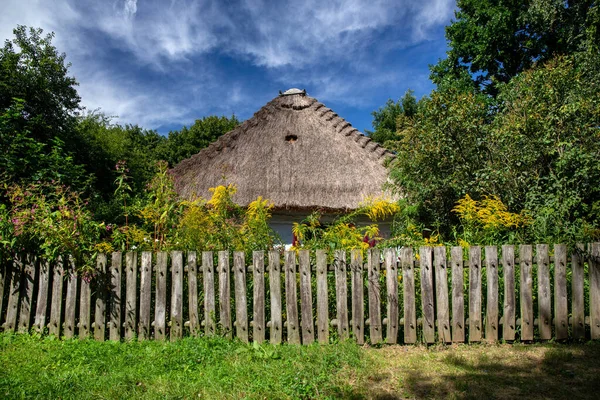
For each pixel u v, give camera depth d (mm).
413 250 4703
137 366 3811
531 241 5324
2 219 4715
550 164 6570
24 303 4754
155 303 4602
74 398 3129
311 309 4453
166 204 5648
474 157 7480
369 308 4461
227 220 5559
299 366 3740
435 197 8031
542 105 6910
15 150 7023
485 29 16156
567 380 3553
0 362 3826
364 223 9266
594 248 4562
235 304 4562
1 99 11695
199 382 3441
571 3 14070
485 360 3980
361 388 3387
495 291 4441
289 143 10344
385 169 9570
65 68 13438
